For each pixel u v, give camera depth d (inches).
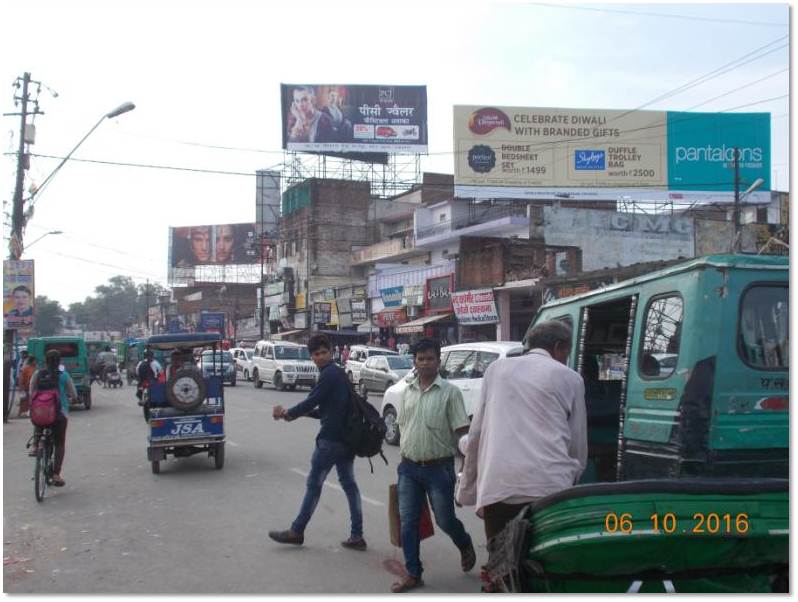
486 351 463.8
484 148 1553.9
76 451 527.8
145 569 240.4
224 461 470.6
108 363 1373.0
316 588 219.5
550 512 137.7
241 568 240.4
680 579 141.1
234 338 2559.1
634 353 180.2
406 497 221.6
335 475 410.6
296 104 1833.2
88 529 296.2
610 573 138.5
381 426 265.4
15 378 917.8
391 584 223.6
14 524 305.9
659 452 163.8
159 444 427.8
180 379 438.3
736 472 155.5
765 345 161.8
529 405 157.2
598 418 249.3
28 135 961.5
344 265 2110.0
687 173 1579.7
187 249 3051.2
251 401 951.6
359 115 1849.2
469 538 230.1
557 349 170.4
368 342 1589.6
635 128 1579.7
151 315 3818.9
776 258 163.8
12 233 954.7
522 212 1406.3
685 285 164.7
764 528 134.1
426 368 221.6
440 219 1589.6
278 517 315.0
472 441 167.8
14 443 579.8
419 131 1861.5
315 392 262.7
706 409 155.8
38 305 3814.0
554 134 1569.9
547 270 1063.6
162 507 337.4
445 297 1299.2
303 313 2058.3
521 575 142.4
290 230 2231.8
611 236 1323.8
